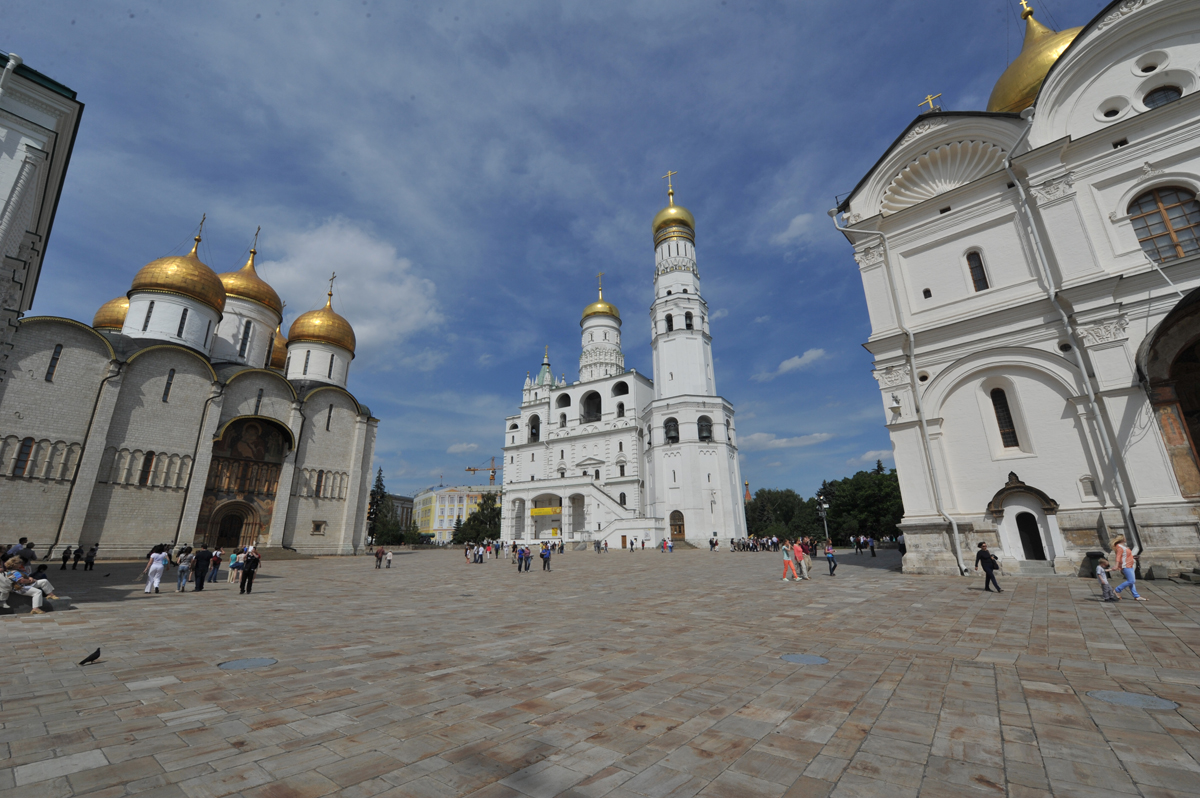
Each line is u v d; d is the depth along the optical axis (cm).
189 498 3347
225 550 3497
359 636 971
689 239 6625
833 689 626
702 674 695
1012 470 1784
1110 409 1614
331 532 4203
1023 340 1814
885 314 2156
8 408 2802
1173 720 512
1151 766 420
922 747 463
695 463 5625
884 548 4841
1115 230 1723
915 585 1611
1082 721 516
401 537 7069
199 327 3772
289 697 607
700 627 1032
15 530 2750
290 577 2367
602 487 6569
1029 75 2264
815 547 3800
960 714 539
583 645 880
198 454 3428
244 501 3681
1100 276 1678
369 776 412
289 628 1059
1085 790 386
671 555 4031
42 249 1738
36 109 1300
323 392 4328
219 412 3556
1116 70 1805
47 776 406
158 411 3334
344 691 630
